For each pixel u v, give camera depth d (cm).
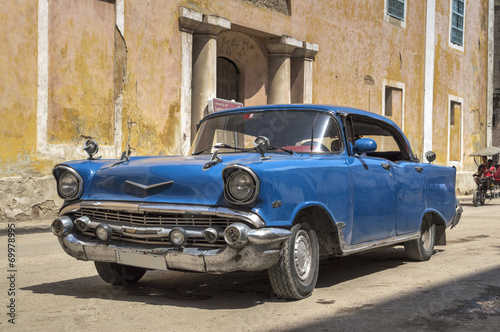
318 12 1717
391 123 661
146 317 425
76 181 487
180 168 455
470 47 2570
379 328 402
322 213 500
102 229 463
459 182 2430
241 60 1590
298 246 475
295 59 1672
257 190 423
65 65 1112
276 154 519
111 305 462
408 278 586
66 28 1112
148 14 1266
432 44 2281
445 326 409
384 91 2023
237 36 1533
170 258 440
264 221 426
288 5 1622
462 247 824
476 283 559
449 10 2398
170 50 1320
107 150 1184
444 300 486
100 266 523
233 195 424
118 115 1207
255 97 1628
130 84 1232
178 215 444
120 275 533
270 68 1633
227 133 568
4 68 1012
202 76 1394
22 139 1041
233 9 1452
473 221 1246
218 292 510
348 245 523
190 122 1377
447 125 2402
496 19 3250
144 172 463
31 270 623
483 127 2695
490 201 2056
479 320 425
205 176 442
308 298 487
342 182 514
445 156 2392
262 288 526
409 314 440
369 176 557
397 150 675
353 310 449
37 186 1060
